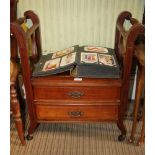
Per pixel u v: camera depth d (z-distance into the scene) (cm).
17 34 114
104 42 166
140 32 114
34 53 149
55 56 150
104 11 156
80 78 130
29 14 147
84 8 155
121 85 129
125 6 155
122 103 135
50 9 156
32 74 133
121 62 141
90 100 135
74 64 127
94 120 142
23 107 174
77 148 142
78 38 165
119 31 142
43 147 143
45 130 158
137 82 140
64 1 153
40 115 141
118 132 156
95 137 152
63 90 132
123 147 143
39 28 153
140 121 163
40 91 133
